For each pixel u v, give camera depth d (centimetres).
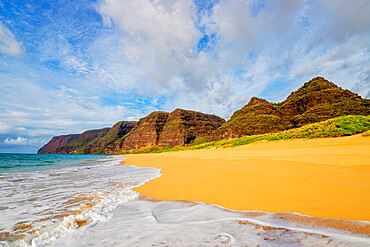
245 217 357
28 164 2466
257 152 2361
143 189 718
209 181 741
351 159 986
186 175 969
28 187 793
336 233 256
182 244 256
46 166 2150
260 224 314
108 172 1416
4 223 381
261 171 827
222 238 268
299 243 235
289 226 297
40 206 505
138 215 411
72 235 318
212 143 6556
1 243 297
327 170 731
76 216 417
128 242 274
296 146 2527
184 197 562
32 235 324
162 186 746
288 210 379
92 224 366
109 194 650
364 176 586
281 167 902
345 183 519
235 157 1933
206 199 517
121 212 441
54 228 354
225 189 597
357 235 244
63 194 654
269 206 414
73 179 1035
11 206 505
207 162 1600
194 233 292
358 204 367
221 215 378
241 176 764
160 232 304
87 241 289
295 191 498
